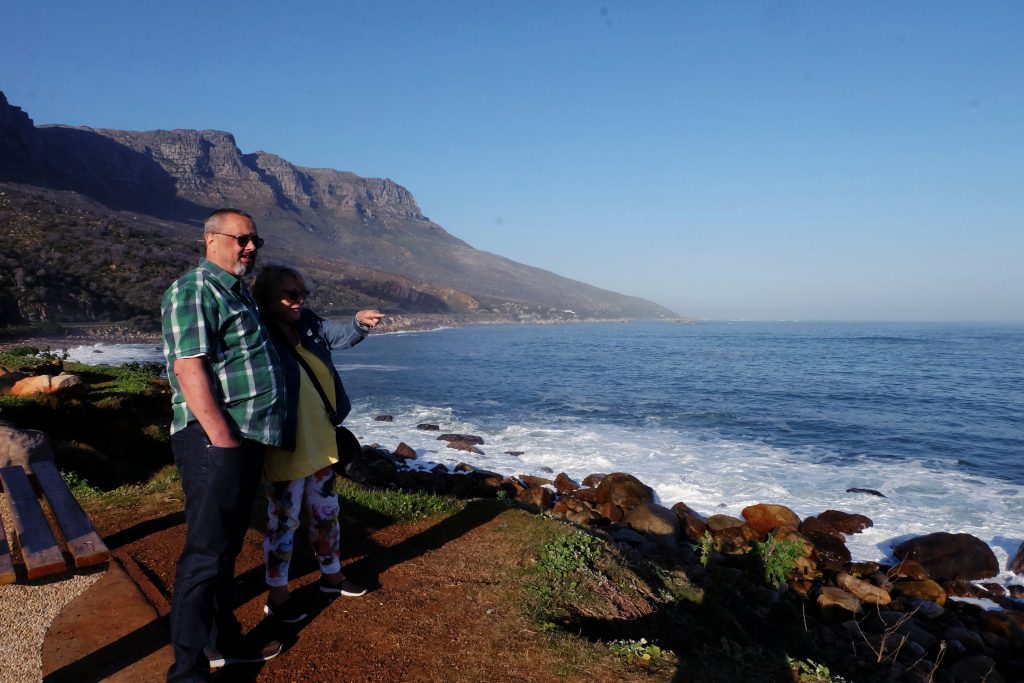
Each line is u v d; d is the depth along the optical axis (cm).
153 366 1625
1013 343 9662
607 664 330
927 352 7206
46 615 314
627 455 1783
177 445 269
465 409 2681
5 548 280
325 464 339
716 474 1577
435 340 9144
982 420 2503
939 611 848
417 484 1367
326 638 334
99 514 510
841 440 2072
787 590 782
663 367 4988
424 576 422
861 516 1221
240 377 267
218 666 294
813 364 5391
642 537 879
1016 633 806
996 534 1182
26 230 8519
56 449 825
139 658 295
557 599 409
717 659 381
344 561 442
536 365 5081
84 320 6650
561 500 1271
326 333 355
